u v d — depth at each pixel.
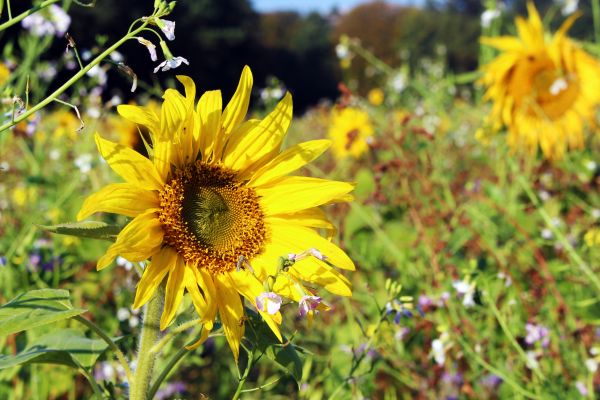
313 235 2.30
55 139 5.54
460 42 34.22
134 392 2.04
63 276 3.74
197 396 3.59
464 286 2.92
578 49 5.89
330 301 3.66
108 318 3.52
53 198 4.64
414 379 3.27
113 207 1.98
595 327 3.54
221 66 33.97
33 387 3.12
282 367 2.10
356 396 2.91
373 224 4.11
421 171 4.62
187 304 2.29
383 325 2.75
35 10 1.89
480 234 4.08
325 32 50.03
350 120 5.82
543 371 3.20
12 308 1.81
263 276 2.25
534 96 5.67
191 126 2.19
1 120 2.69
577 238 4.23
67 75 5.99
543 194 4.75
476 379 3.26
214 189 2.27
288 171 2.33
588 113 5.78
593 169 5.11
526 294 3.43
